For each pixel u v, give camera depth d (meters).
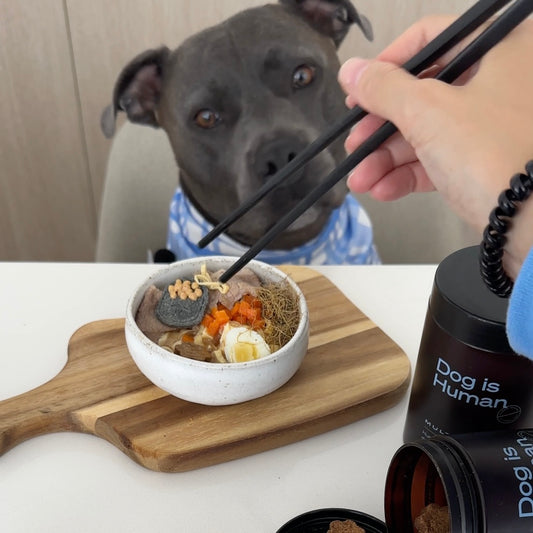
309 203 0.49
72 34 0.97
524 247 0.38
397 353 0.62
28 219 1.22
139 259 1.11
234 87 0.91
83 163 1.14
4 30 0.97
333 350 0.63
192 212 1.03
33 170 1.14
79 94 1.04
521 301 0.35
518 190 0.35
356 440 0.56
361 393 0.57
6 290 0.73
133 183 1.03
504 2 0.38
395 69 0.43
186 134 0.96
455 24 0.40
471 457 0.38
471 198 0.41
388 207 1.11
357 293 0.75
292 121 0.93
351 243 1.09
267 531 0.48
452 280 0.46
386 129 0.44
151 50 0.92
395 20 0.94
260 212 0.97
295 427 0.54
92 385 0.58
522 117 0.39
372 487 0.52
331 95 0.95
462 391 0.46
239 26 0.90
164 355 0.50
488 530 0.36
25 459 0.53
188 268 0.60
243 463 0.54
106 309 0.71
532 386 0.45
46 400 0.55
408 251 1.15
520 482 0.37
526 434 0.41
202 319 0.57
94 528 0.48
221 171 0.97
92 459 0.53
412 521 0.44
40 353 0.64
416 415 0.51
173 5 0.90
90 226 1.23
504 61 0.41
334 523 0.44
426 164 0.43
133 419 0.54
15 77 1.03
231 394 0.51
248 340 0.53
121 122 0.99
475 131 0.39
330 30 0.92
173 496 0.51
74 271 0.77
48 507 0.49
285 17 0.90
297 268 0.76
